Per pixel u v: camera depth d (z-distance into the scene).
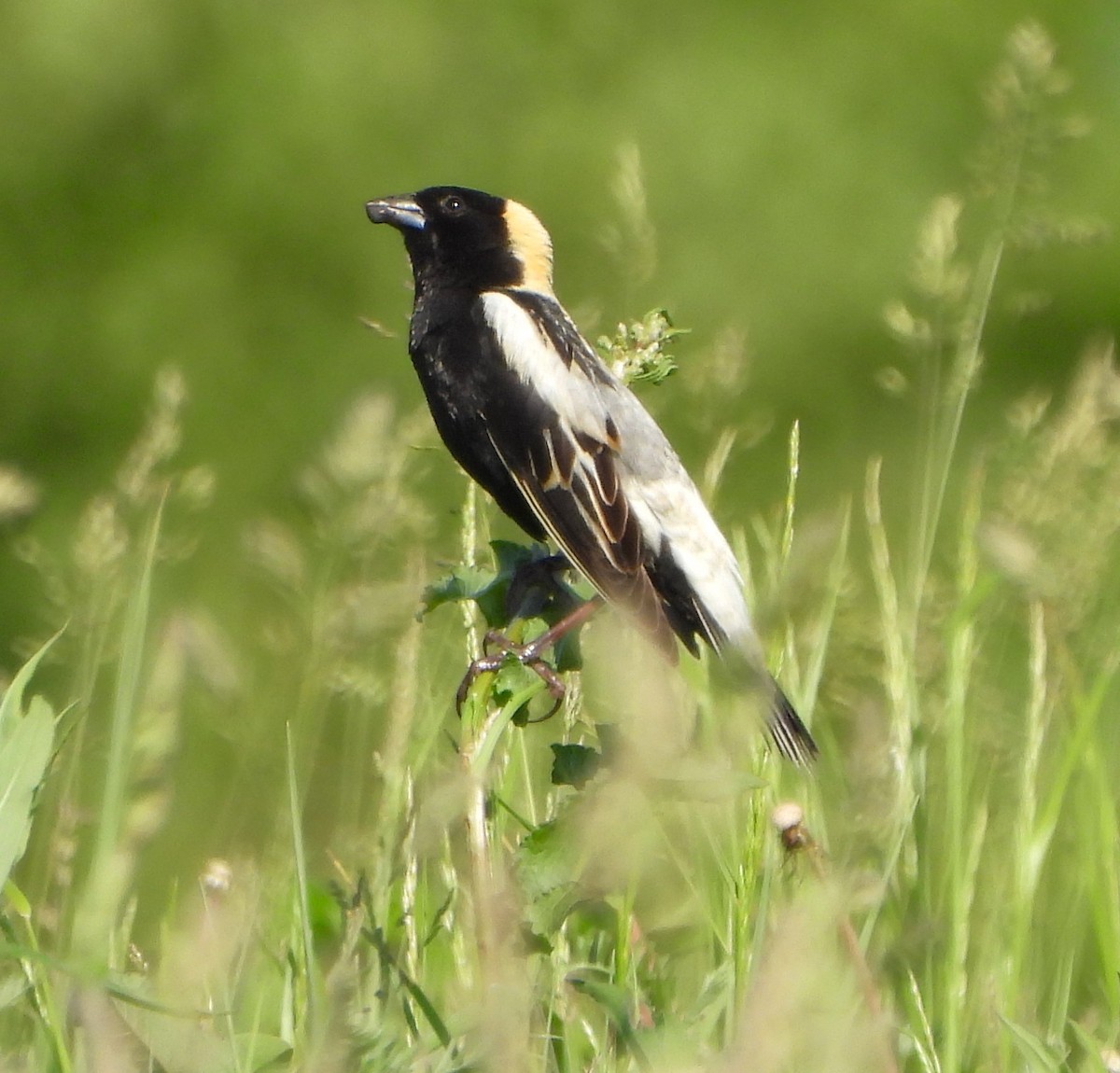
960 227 30.59
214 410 31.44
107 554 8.71
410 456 11.17
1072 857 8.54
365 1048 5.26
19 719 5.96
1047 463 9.12
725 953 6.96
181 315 31.88
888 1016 5.46
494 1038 5.12
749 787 5.61
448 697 8.60
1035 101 11.53
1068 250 32.53
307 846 8.46
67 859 7.49
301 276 32.28
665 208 31.19
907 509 27.83
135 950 6.89
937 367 9.98
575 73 32.41
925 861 7.56
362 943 6.71
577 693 7.56
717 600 9.56
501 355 10.38
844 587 9.35
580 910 6.94
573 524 9.87
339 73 32.41
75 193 32.53
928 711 8.68
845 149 31.70
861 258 31.03
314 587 9.46
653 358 7.76
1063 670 8.70
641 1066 5.59
